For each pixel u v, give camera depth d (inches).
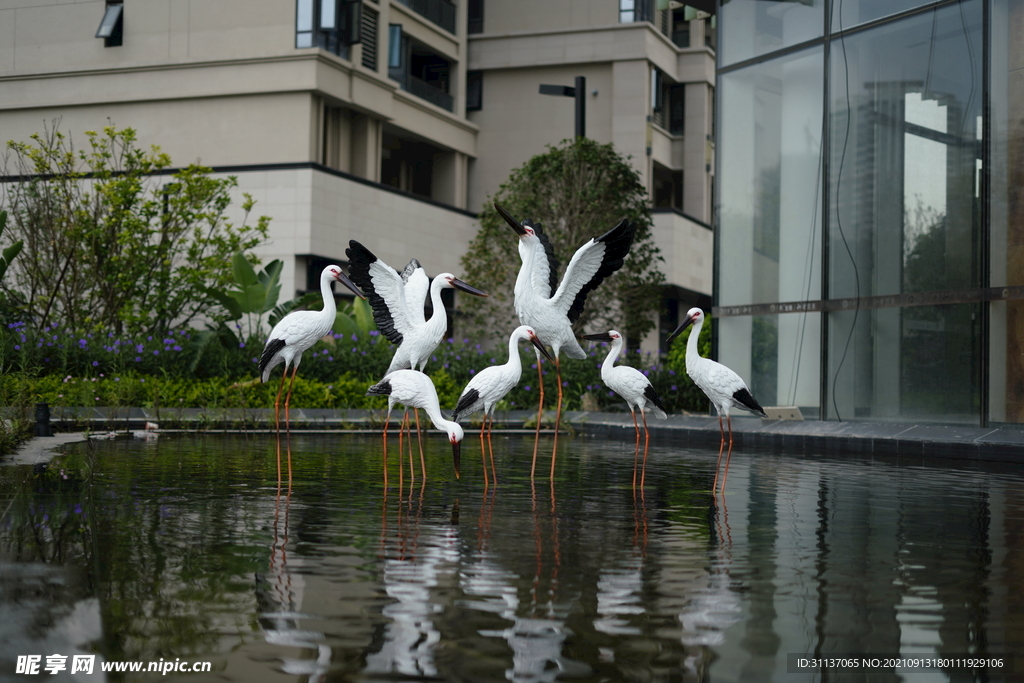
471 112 1058.1
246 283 573.6
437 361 634.2
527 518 202.1
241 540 169.5
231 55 811.4
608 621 123.3
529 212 703.7
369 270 310.3
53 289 595.8
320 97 817.5
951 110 443.2
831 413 489.4
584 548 169.3
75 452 291.0
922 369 449.7
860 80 483.5
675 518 205.2
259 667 104.4
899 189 464.1
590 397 604.4
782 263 522.6
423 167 1043.9
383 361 600.1
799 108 515.2
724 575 149.3
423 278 340.2
